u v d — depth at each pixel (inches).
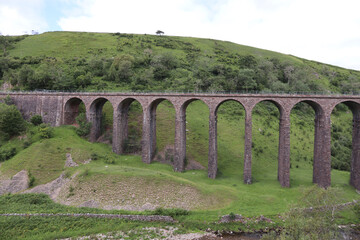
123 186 1279.5
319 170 1385.3
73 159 1541.6
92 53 3585.1
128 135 1963.6
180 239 970.1
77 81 2608.3
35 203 1184.8
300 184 1450.5
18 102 1974.7
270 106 2650.1
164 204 1200.2
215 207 1203.2
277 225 1068.5
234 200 1248.8
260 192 1346.0
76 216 1079.0
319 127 1390.3
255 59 3646.7
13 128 1713.8
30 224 989.2
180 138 1565.0
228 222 1096.2
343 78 3686.0
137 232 997.2
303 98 1368.1
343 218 1142.3
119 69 2765.7
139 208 1169.4
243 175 1550.2
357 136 1408.7
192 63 3366.1
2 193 1288.1
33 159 1476.4
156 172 1443.2
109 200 1207.6
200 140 2004.2
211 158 1507.1
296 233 810.2
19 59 3161.9
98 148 1748.3
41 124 1769.2
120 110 1774.1
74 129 1860.2
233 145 2017.7
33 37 4318.4
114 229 1004.6
